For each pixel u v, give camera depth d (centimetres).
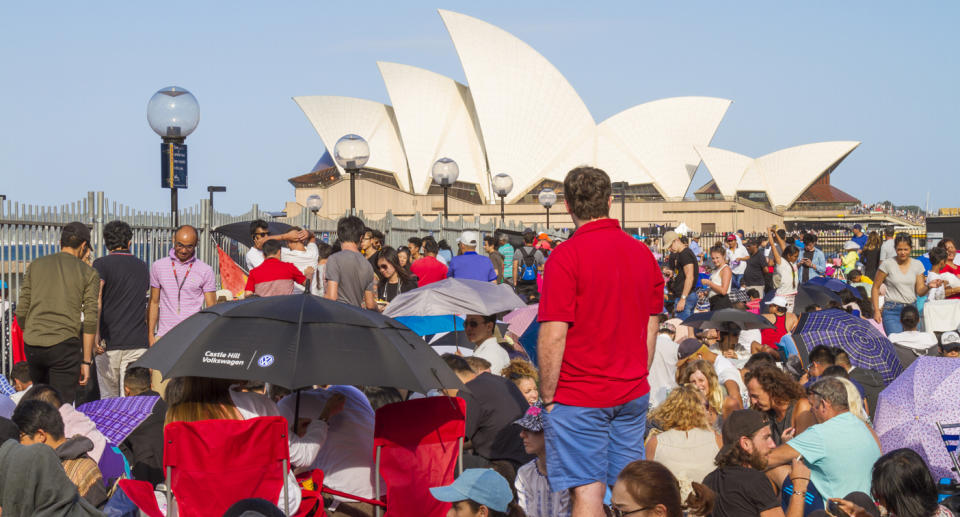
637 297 444
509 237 1825
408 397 641
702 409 579
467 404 621
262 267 953
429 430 509
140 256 1003
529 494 551
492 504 425
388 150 6225
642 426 463
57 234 909
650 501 376
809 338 916
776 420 673
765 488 499
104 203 954
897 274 1304
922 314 1305
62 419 518
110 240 861
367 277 952
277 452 438
